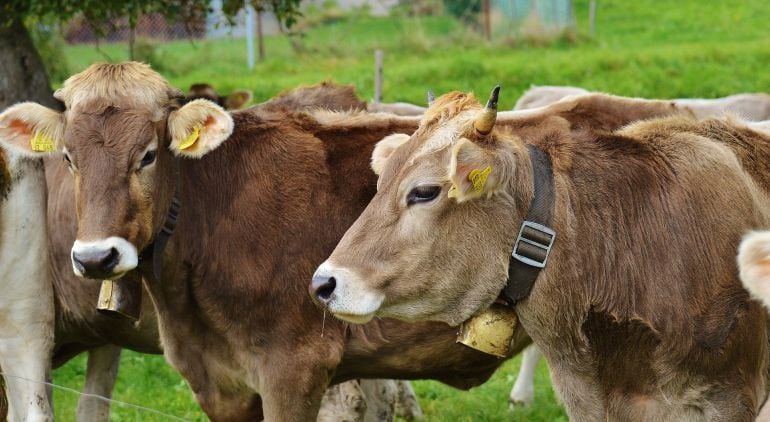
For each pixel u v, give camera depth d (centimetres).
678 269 445
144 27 2708
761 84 1956
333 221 570
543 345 457
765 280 356
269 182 570
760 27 2755
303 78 2114
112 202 516
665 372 444
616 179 457
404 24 3050
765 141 490
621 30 2831
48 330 638
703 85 1956
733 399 447
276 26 2917
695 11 3028
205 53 2530
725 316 442
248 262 560
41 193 628
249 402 585
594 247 449
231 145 575
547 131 473
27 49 995
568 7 2703
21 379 617
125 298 563
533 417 809
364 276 438
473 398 862
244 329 562
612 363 452
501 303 457
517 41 2570
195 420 802
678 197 454
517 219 444
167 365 943
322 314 564
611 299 447
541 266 443
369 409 742
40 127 551
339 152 585
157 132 538
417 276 439
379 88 1575
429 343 577
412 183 438
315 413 567
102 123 527
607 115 660
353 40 2780
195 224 561
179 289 564
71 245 651
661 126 484
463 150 422
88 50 2384
